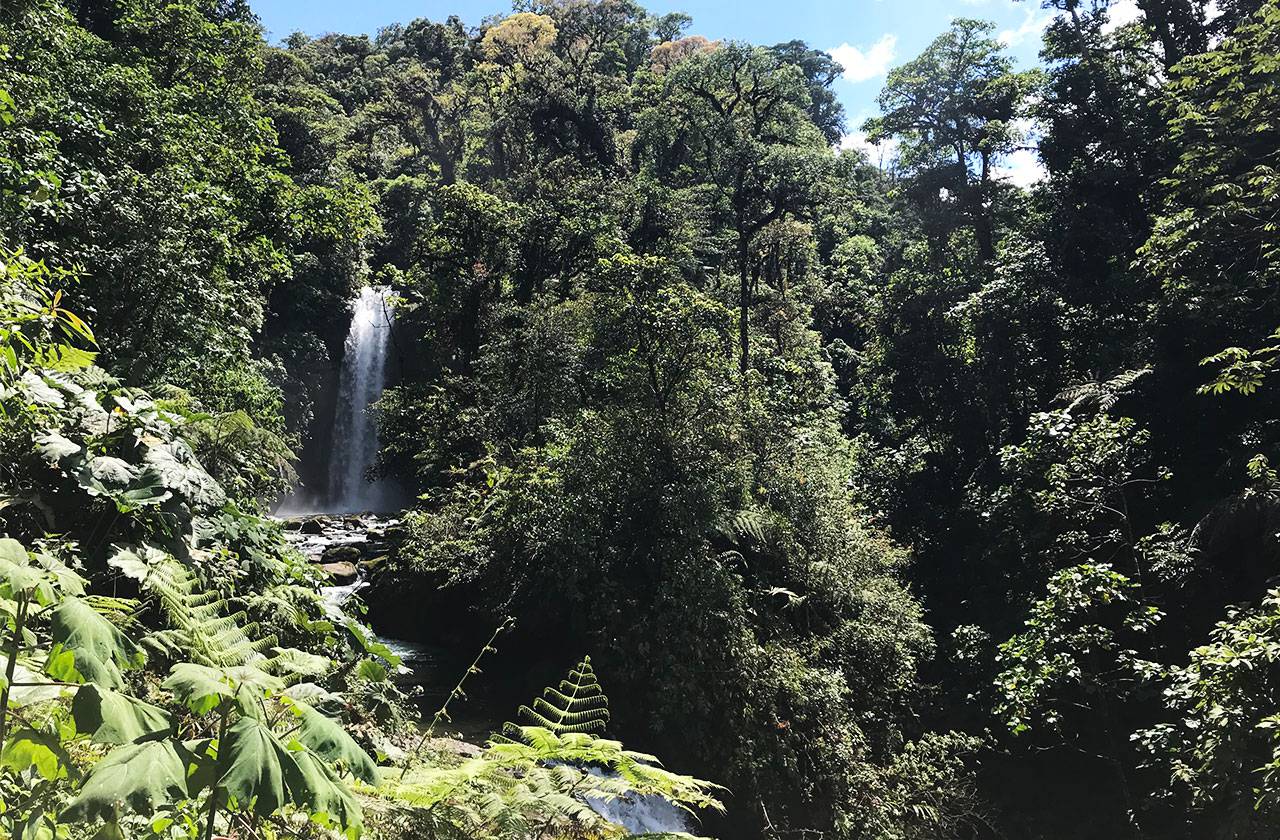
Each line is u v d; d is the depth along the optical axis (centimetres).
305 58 6769
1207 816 1141
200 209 1177
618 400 1600
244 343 1395
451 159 5428
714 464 1502
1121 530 1389
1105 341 1964
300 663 279
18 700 169
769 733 1234
